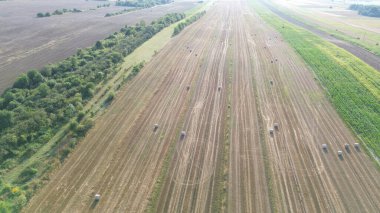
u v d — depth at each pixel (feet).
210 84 178.40
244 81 183.01
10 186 98.84
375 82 182.29
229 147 121.60
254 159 115.03
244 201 96.37
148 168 109.81
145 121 139.13
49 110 142.10
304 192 100.12
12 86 165.78
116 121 138.92
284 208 94.02
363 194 99.76
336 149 121.49
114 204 94.48
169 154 117.19
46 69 181.68
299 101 158.92
